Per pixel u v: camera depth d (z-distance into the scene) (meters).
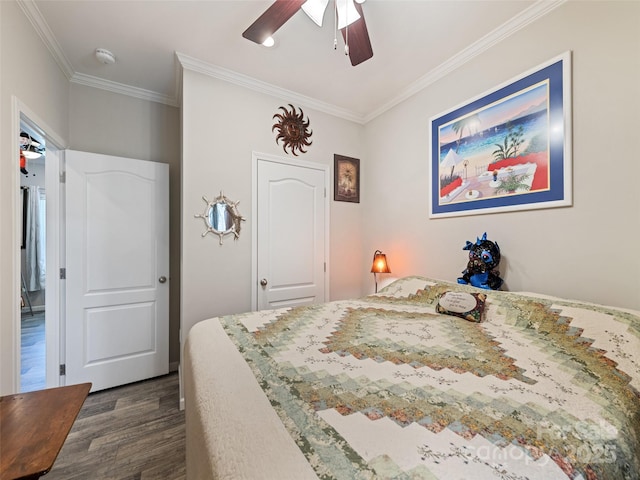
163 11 1.65
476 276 1.85
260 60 2.12
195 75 2.16
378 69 2.24
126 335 2.34
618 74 1.35
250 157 2.43
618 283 1.35
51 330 2.11
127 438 1.69
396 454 0.57
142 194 2.43
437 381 0.88
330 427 0.66
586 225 1.45
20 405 0.89
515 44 1.75
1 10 1.31
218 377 0.93
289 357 1.08
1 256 1.30
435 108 2.30
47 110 1.84
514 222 1.76
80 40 1.87
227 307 2.31
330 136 2.90
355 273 3.08
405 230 2.60
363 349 1.15
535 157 1.64
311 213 2.78
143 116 2.55
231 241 2.34
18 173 1.43
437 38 1.88
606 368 0.93
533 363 0.99
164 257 2.52
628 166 1.32
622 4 1.33
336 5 1.43
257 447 0.60
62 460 1.52
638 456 0.67
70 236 2.14
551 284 1.58
